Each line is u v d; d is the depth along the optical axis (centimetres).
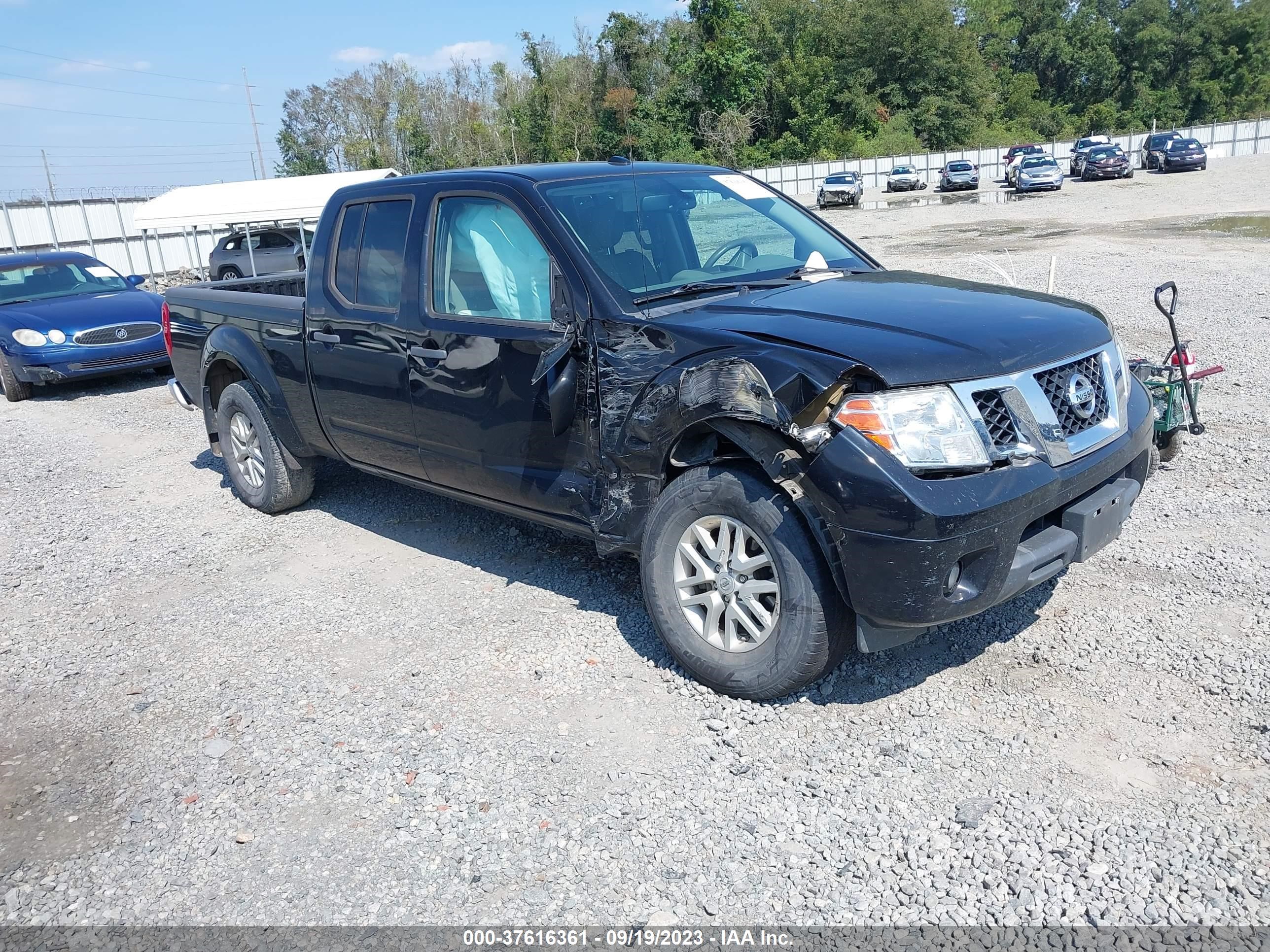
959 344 313
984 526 291
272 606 464
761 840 278
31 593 506
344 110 8756
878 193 5450
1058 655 362
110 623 461
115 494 680
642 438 349
